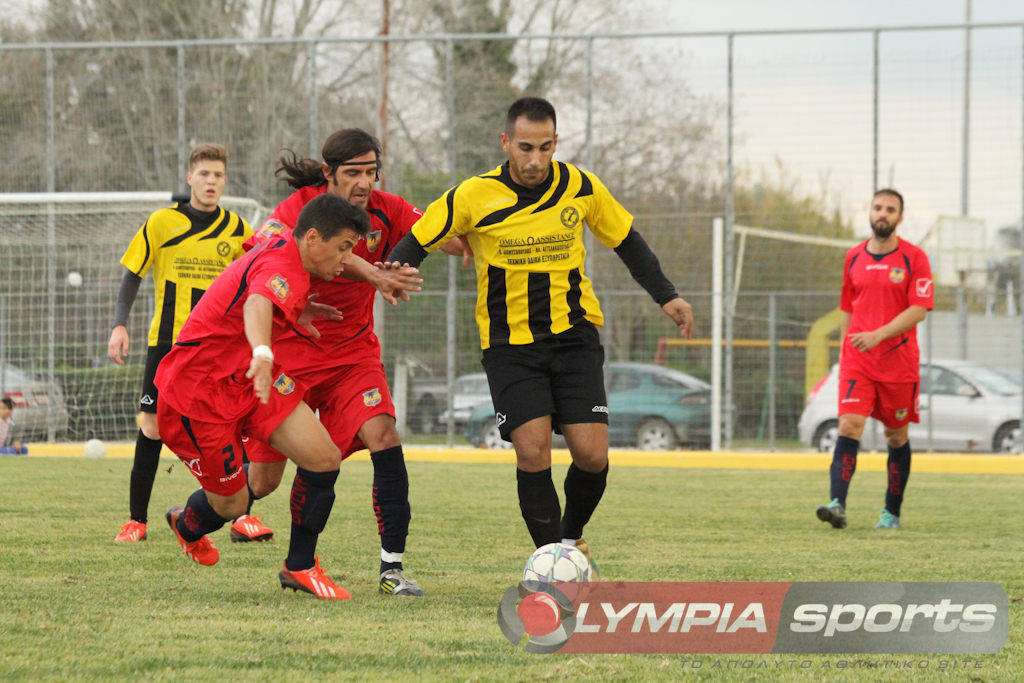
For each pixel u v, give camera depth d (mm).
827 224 49781
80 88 53219
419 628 12477
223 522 15883
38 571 16203
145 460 19641
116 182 53406
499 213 15188
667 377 49531
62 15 72688
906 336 24016
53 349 47750
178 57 50125
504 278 15250
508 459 44875
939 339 49156
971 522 24938
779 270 50438
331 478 14555
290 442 14391
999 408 47375
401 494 15328
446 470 37625
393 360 49250
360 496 27891
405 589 14938
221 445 14406
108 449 44531
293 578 14719
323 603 14047
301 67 53812
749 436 49562
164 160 53906
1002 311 48344
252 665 10562
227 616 12969
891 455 24219
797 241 50094
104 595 14266
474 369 49469
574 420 15227
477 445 48344
